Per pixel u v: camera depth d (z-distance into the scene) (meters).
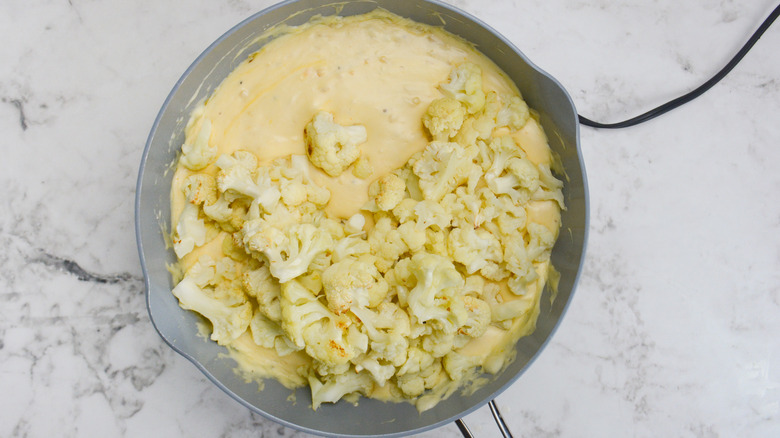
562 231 0.57
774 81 0.62
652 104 0.61
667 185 0.61
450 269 0.53
